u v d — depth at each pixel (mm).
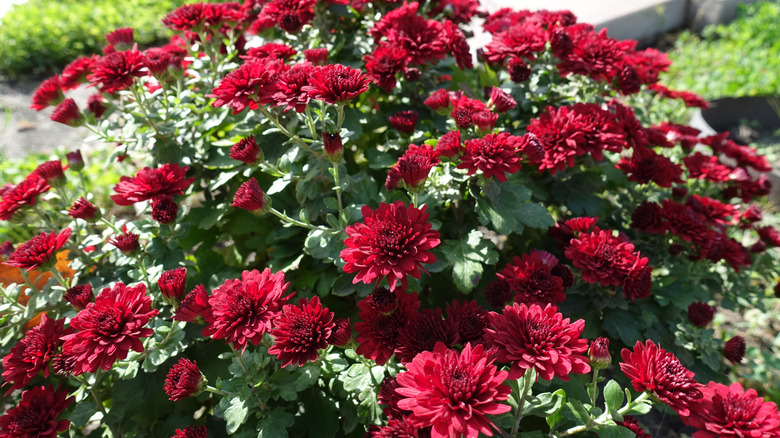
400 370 363
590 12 1286
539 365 274
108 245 412
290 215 485
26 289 441
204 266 495
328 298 470
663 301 474
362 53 546
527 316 298
